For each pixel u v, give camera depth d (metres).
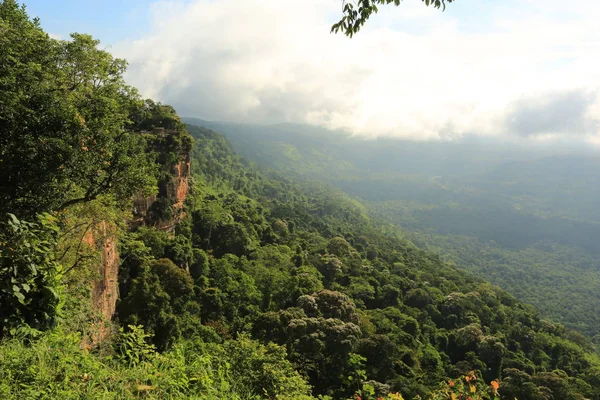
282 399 10.16
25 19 13.22
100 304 23.88
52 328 6.19
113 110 15.03
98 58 14.90
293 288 44.31
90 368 4.93
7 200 12.09
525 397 36.31
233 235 53.69
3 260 5.66
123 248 32.41
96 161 13.69
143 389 4.92
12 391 4.05
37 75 12.63
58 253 13.52
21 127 11.80
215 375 7.04
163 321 30.25
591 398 40.03
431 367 39.66
